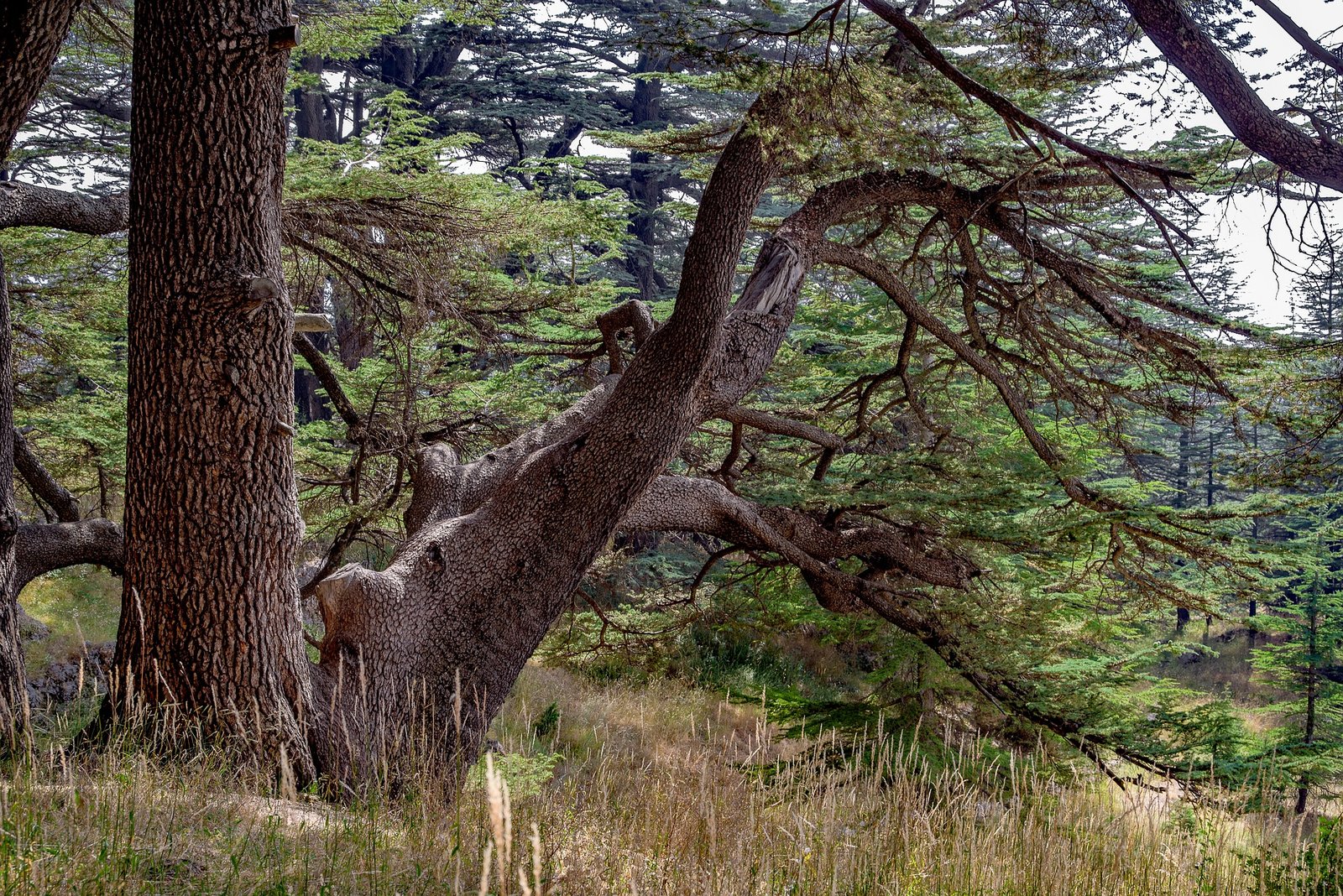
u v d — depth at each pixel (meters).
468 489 8.68
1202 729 10.73
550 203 10.47
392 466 12.32
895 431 14.08
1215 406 11.12
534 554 7.58
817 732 11.48
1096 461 13.93
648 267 25.47
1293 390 9.88
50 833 3.71
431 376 11.59
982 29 8.48
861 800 5.11
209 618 5.80
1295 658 15.18
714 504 9.54
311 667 6.62
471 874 4.03
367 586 6.99
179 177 5.61
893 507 10.17
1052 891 4.56
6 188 7.38
